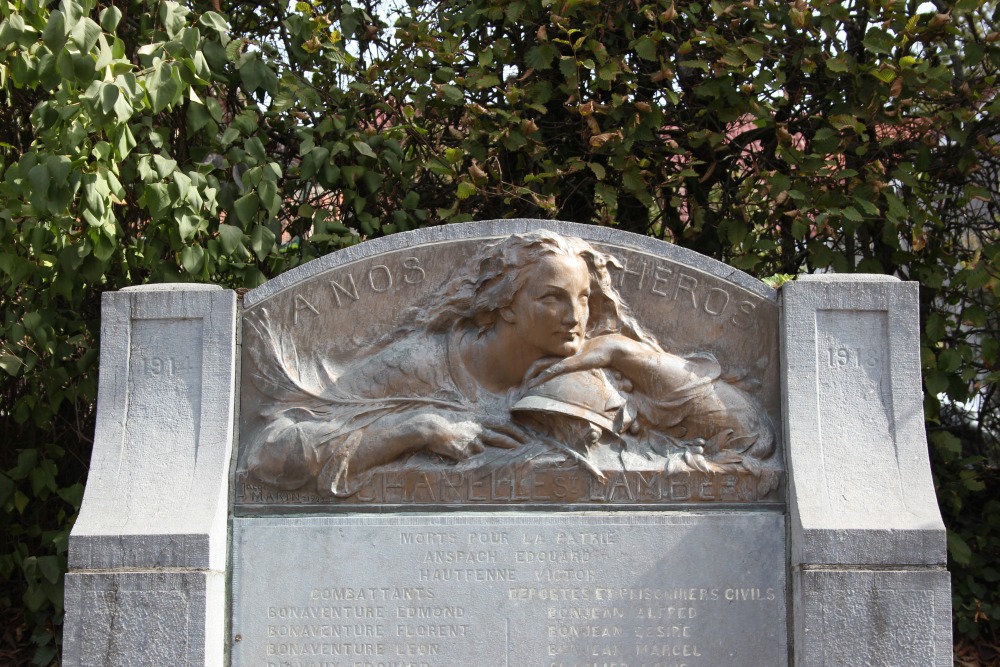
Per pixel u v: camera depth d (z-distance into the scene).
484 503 3.72
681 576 3.65
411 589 3.65
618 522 3.68
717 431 3.77
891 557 3.48
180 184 4.47
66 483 5.36
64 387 5.00
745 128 6.57
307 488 3.73
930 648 3.43
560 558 3.66
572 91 5.19
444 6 5.64
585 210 5.64
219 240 4.79
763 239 5.13
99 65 4.05
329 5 5.68
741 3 5.18
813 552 3.49
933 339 5.12
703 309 3.86
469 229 3.91
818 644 3.44
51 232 4.58
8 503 4.97
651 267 3.88
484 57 5.26
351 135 5.23
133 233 5.05
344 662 3.62
